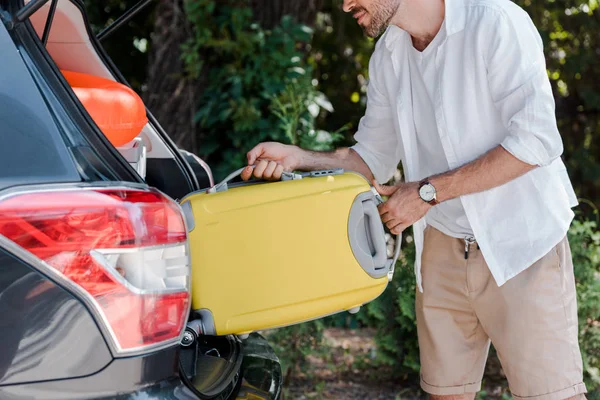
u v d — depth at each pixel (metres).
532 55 2.29
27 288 1.50
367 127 2.82
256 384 2.00
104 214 1.55
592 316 3.82
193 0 5.18
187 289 1.70
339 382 4.11
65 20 2.50
